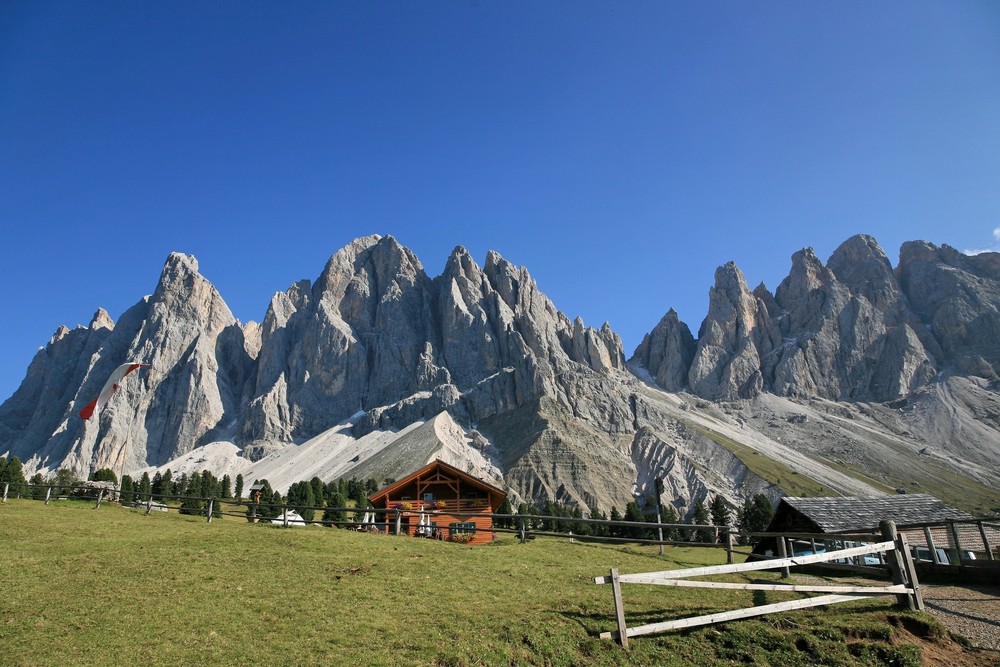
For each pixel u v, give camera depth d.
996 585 24.72
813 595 21.81
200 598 22.09
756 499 123.38
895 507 40.72
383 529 45.78
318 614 20.56
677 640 18.59
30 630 19.00
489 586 24.52
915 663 17.31
